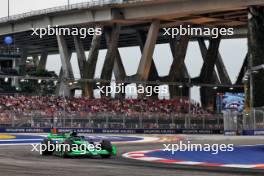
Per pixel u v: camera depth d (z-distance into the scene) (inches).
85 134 2405.3
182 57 3833.7
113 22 3668.8
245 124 2439.7
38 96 3341.5
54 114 2536.9
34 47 5359.3
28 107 3095.5
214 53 4180.6
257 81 2960.1
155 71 4515.3
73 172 663.8
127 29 4315.9
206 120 2691.9
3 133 2380.7
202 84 3777.1
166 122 2647.6
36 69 4992.6
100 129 2566.4
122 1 3432.6
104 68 3767.2
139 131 2605.8
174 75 3823.8
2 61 4266.7
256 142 1674.5
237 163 876.6
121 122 2593.5
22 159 920.9
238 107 3075.8
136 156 1035.9
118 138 1964.8
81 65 3964.1
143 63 3671.3
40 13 3927.2
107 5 3472.0
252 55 3073.3
